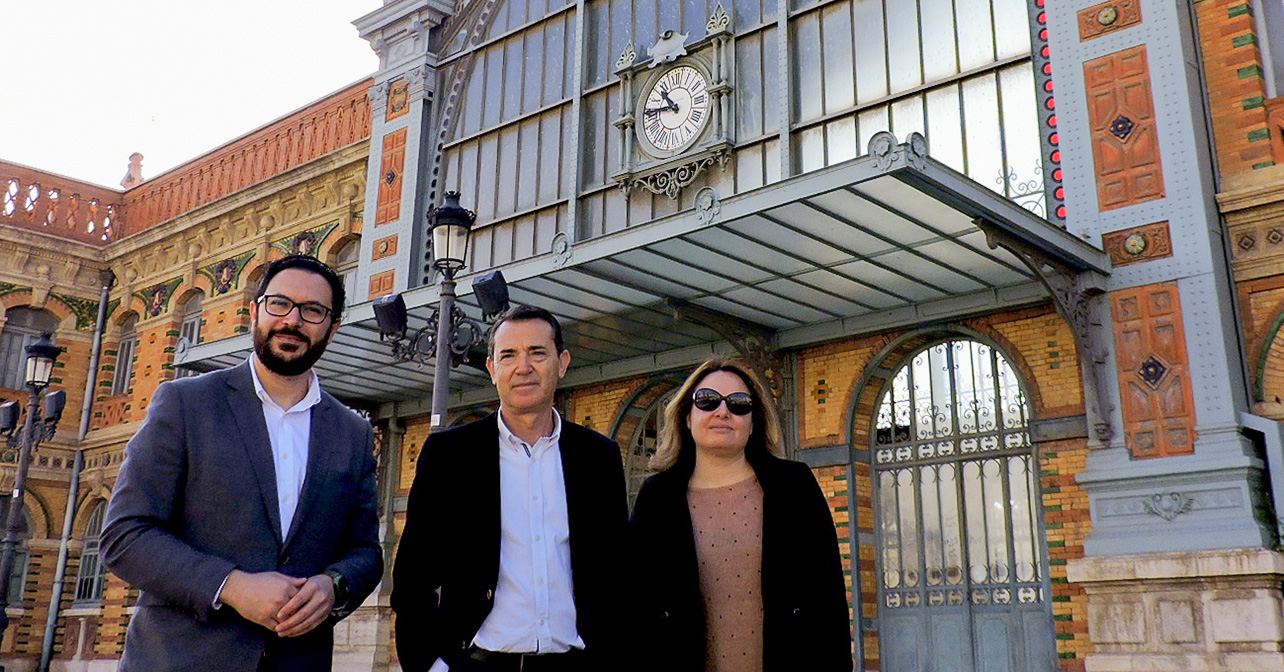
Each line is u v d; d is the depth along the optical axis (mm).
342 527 3311
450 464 3555
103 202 21953
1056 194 9914
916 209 8391
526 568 3449
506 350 3623
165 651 2891
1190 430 8648
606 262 9633
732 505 3836
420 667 3338
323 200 17484
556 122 14359
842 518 11016
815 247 9227
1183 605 8336
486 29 15812
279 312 3217
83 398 20812
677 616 3631
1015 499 10195
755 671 3600
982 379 10688
